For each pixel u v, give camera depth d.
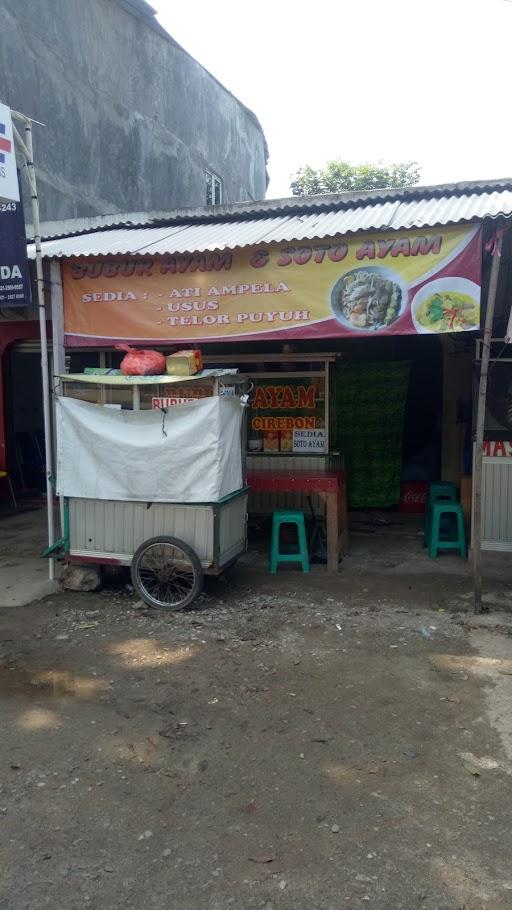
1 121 5.55
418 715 3.99
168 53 14.77
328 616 5.60
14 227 6.12
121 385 5.86
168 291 6.29
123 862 2.83
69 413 5.93
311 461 7.92
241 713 4.03
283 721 3.93
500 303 6.70
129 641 5.11
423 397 9.74
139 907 2.60
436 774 3.42
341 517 7.37
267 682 4.41
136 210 13.66
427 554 7.54
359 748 3.65
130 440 5.75
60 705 4.14
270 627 5.36
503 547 7.39
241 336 6.11
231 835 2.98
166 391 5.84
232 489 6.01
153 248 6.32
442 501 7.61
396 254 5.63
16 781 3.38
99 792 3.29
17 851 2.89
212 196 17.33
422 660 4.73
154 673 4.56
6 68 9.91
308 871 2.77
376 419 9.18
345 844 2.92
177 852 2.88
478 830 3.00
